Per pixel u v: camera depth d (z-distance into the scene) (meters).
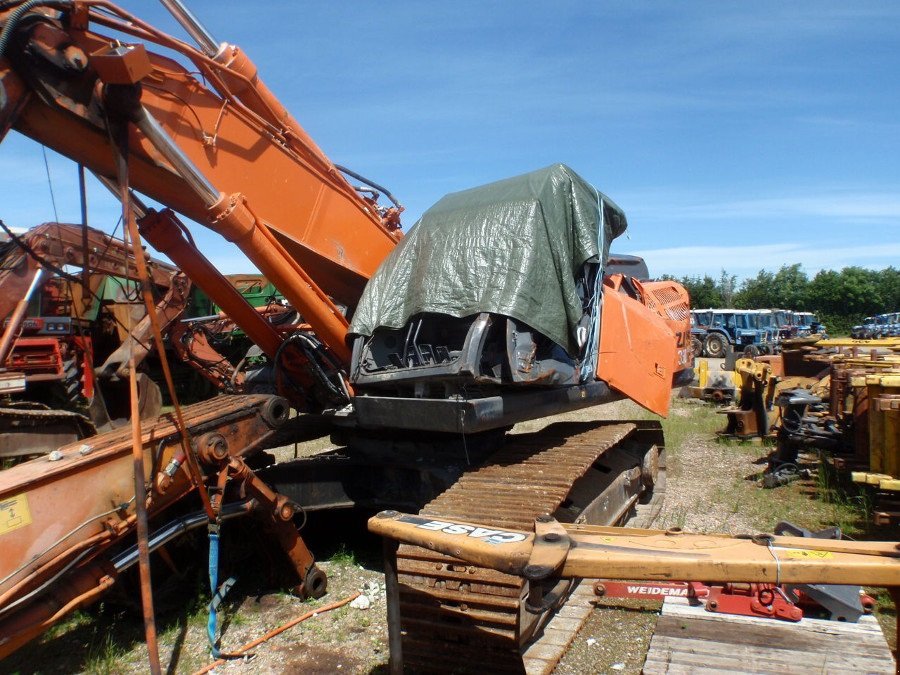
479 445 5.53
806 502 7.34
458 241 5.18
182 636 4.54
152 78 4.45
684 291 8.33
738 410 11.29
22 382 9.10
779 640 3.70
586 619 4.63
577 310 5.24
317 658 4.23
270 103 5.20
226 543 5.28
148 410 11.33
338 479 5.74
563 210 5.34
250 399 4.92
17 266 9.09
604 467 6.37
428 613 3.89
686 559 2.47
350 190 5.75
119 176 3.88
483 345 4.77
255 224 4.83
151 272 10.93
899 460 6.14
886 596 4.90
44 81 3.70
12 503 3.45
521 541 2.71
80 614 4.98
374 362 5.30
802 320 37.56
